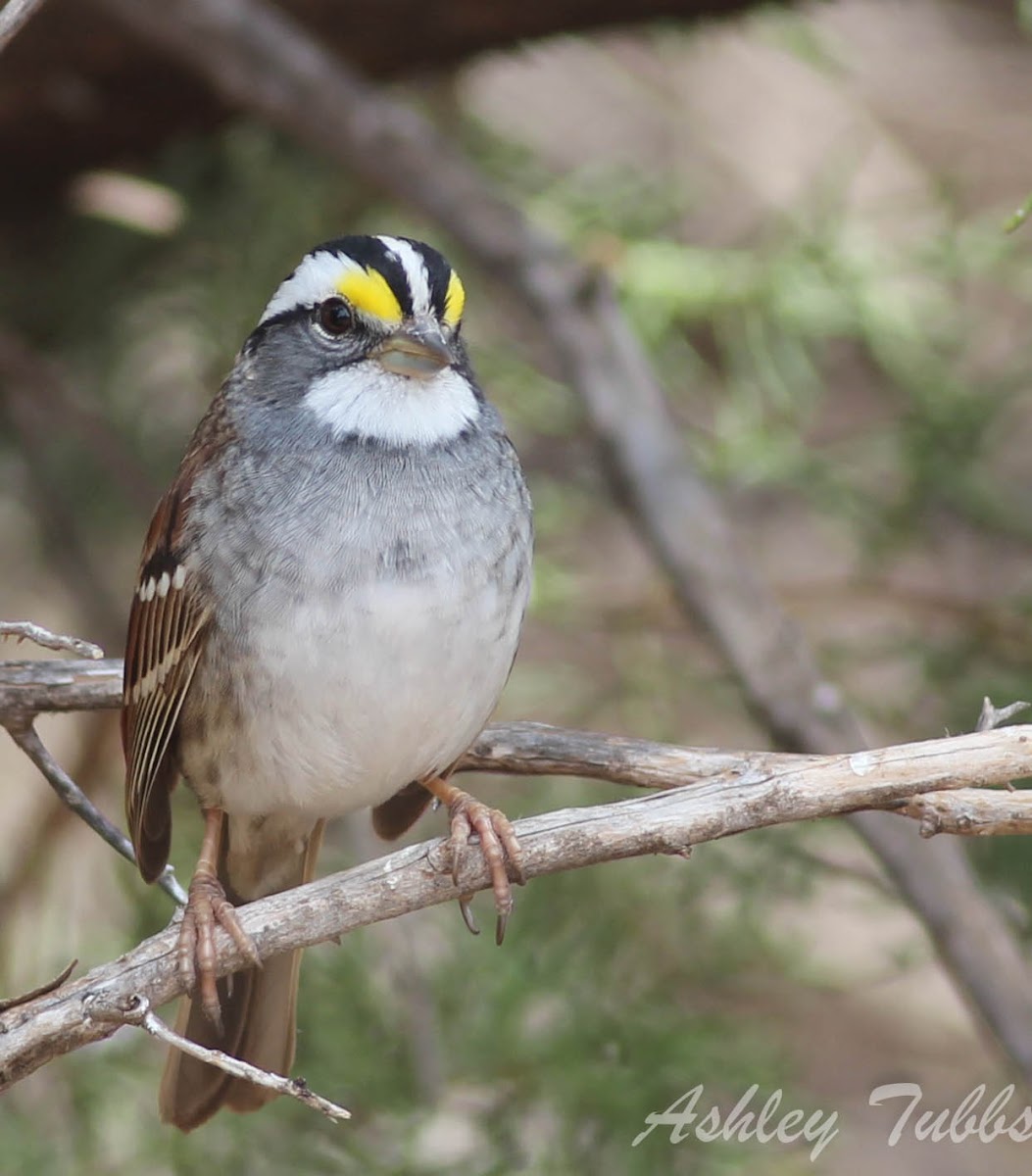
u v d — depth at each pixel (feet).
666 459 33.22
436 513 24.86
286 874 27.73
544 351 40.73
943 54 48.62
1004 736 21.91
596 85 47.80
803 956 36.73
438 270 26.12
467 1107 33.14
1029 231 41.60
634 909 35.45
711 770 25.30
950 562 42.11
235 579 24.75
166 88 39.63
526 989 33.65
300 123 36.81
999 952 27.99
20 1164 32.65
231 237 41.04
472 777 39.19
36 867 37.63
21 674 26.84
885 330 39.06
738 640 31.22
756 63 47.34
